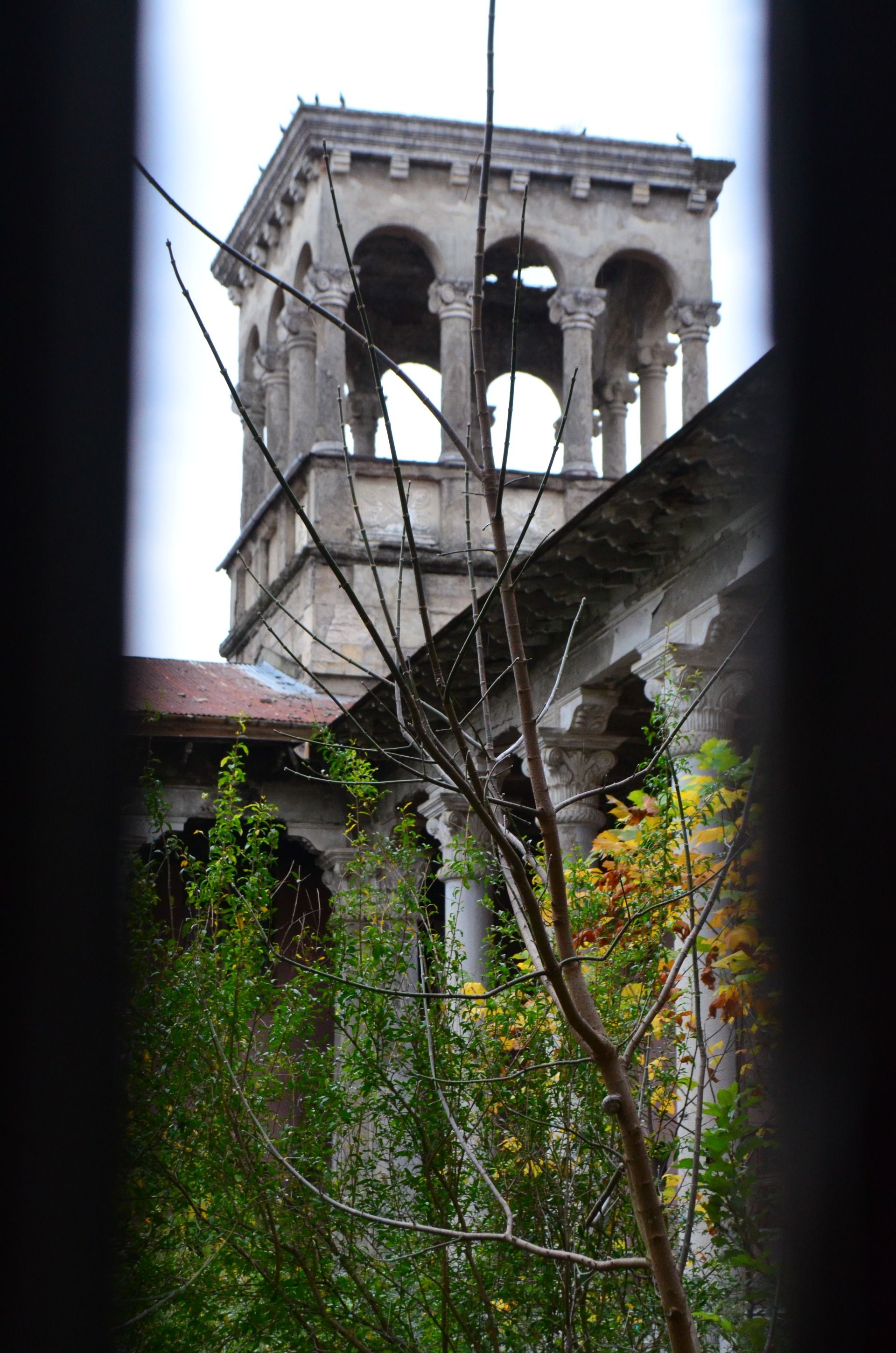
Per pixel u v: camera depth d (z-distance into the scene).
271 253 27.42
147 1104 5.98
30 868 3.22
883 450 2.92
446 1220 6.02
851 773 2.93
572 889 7.18
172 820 17.64
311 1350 5.87
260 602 24.83
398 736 15.31
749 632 4.33
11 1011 3.23
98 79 3.21
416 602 23.05
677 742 7.14
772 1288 5.67
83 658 3.23
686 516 10.84
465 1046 6.53
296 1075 6.48
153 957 6.39
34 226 3.16
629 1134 4.17
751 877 6.68
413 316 28.31
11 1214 3.27
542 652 14.02
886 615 2.88
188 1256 6.17
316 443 23.48
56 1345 3.38
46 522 3.17
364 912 7.10
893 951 2.87
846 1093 2.90
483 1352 5.92
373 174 24.98
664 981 6.79
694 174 26.05
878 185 2.90
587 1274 5.88
